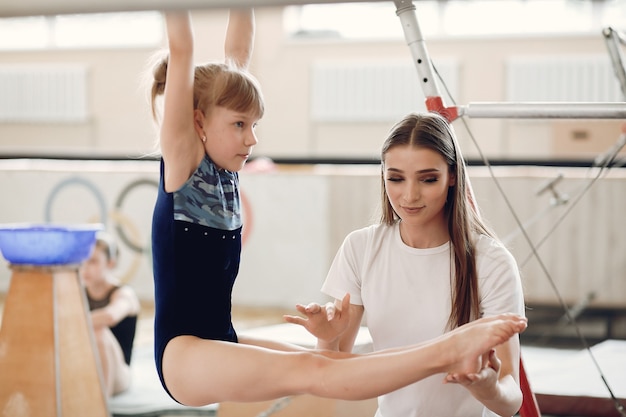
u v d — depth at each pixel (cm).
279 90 715
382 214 168
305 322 151
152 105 161
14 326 230
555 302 442
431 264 161
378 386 134
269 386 140
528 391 178
